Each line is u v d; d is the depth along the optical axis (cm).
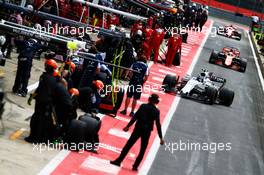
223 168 6488
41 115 5409
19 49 8700
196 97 9488
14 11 8975
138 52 10425
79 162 5384
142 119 5516
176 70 11706
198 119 8369
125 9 14688
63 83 5522
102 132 6525
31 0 10244
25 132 5725
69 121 5594
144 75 7344
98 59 7000
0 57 7700
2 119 5922
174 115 8256
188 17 17925
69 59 6225
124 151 5578
